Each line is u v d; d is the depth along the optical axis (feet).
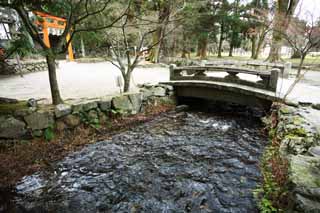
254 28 47.16
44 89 19.74
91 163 10.68
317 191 5.27
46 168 10.09
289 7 32.89
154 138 13.92
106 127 14.74
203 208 7.64
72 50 55.36
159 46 44.57
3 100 13.05
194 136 14.28
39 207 7.75
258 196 7.96
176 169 10.25
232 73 18.53
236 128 15.74
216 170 10.12
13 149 10.77
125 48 18.57
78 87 21.31
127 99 16.63
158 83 21.08
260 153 11.74
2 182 8.90
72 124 13.14
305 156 7.09
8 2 9.98
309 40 23.67
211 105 22.30
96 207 7.74
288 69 24.50
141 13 17.88
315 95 15.35
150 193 8.49
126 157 11.37
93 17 16.17
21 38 11.07
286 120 11.44
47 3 9.66
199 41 56.24
